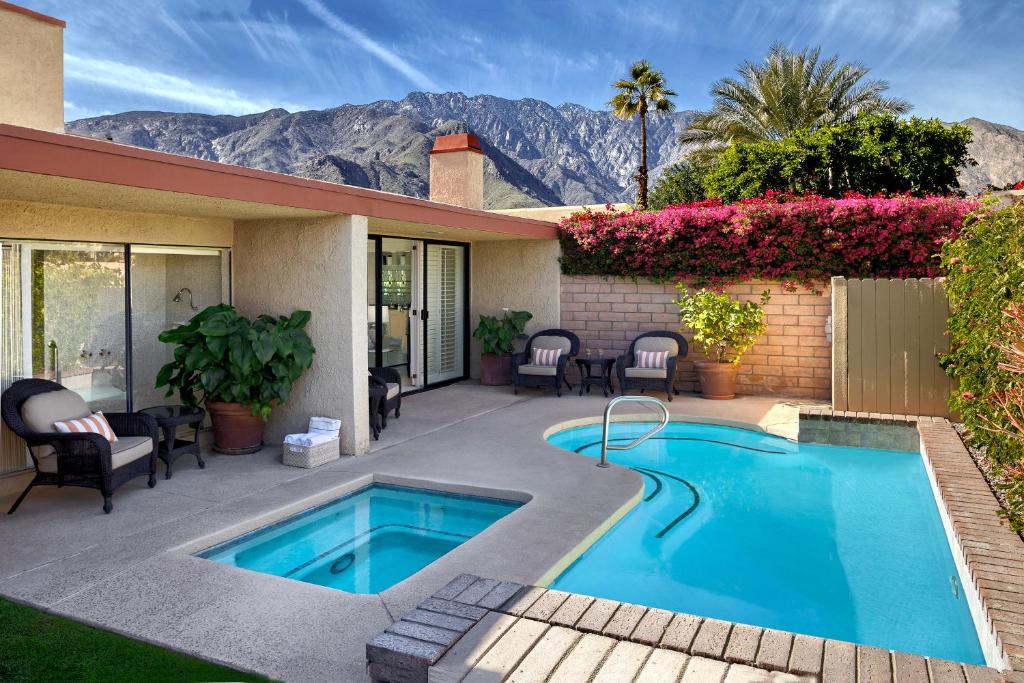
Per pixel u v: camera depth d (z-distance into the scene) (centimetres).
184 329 691
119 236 676
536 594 372
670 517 605
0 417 592
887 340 861
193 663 338
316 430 714
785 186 2147
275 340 686
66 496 591
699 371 1086
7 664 337
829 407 912
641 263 1162
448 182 1184
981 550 412
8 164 421
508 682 294
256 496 590
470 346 1294
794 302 1087
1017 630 315
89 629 371
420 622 340
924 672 296
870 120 2100
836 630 416
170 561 458
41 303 622
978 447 606
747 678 297
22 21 670
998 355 534
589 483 626
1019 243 517
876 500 654
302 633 363
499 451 741
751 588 470
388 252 1130
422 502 636
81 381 657
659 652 318
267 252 762
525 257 1246
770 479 719
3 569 445
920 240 1001
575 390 1166
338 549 532
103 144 472
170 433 641
